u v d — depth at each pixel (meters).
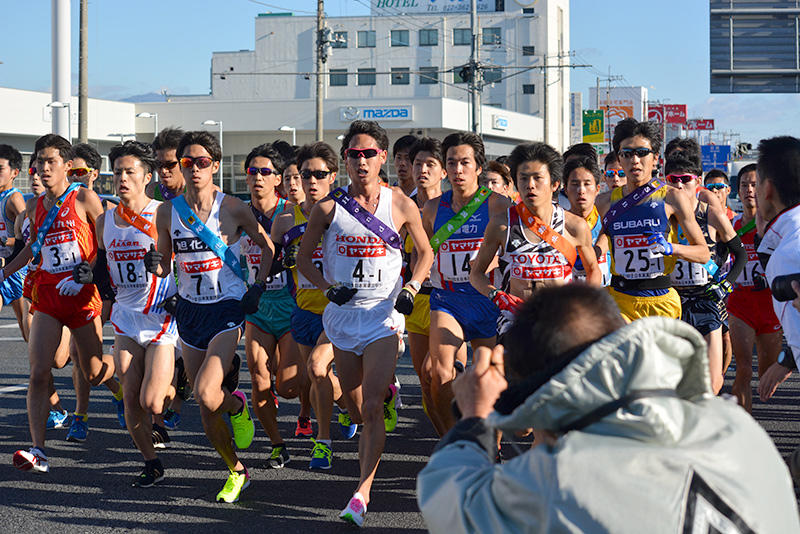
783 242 2.95
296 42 69.75
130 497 5.18
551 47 69.81
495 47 69.06
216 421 4.98
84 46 25.95
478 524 1.60
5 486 5.40
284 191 7.48
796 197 3.06
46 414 5.62
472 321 5.42
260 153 6.87
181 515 4.85
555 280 4.96
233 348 5.11
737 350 6.32
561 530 1.47
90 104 50.47
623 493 1.47
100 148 52.47
